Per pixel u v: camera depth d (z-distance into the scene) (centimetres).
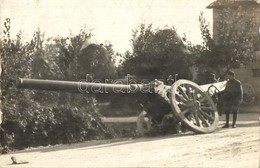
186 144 1183
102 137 1650
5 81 1398
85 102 1645
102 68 1958
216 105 1568
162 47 2105
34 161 1030
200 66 2258
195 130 1389
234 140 1211
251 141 1179
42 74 1730
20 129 1425
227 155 997
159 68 2098
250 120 1856
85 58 1933
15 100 1424
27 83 1184
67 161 997
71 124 1568
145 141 1304
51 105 1547
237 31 2370
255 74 2444
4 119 1390
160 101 1428
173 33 2142
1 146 1352
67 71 1894
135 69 2066
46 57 1786
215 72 2286
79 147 1280
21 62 1448
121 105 1814
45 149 1293
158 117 1470
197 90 1470
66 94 1593
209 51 2278
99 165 912
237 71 2466
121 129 1700
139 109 1823
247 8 2405
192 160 948
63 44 1977
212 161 930
